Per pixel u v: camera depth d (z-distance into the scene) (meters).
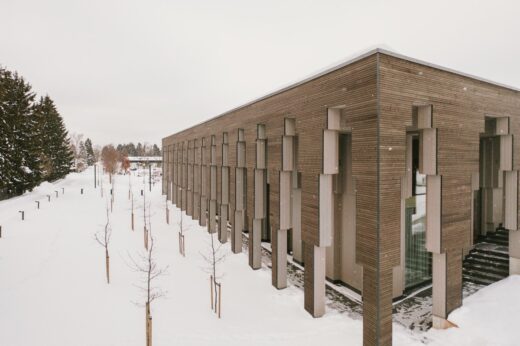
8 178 34.44
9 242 19.83
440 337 11.15
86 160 116.50
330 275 16.67
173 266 17.70
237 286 15.57
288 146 15.02
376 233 9.88
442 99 11.42
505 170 14.70
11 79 37.28
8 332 10.32
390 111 9.96
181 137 35.31
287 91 14.37
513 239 15.00
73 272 15.77
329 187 12.64
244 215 28.03
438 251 11.48
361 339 11.08
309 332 11.48
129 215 31.42
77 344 9.91
